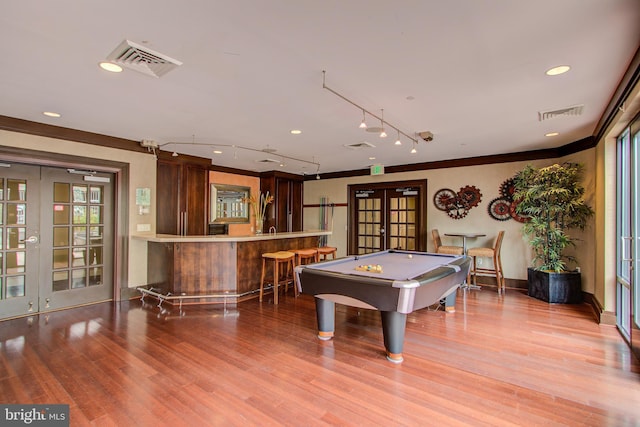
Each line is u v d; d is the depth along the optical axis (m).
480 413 2.16
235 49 2.26
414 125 4.13
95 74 2.66
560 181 4.76
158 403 2.26
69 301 4.57
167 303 4.86
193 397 2.34
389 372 2.72
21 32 2.04
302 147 5.44
